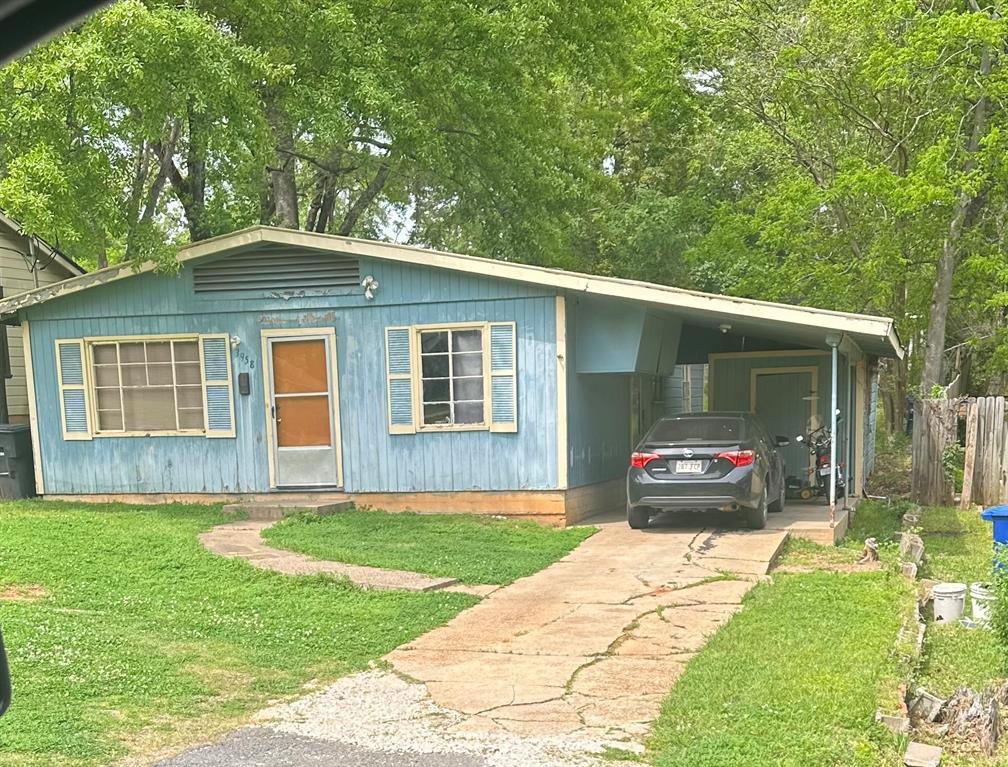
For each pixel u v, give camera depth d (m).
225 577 8.66
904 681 5.61
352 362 12.87
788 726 4.82
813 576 8.80
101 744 4.63
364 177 23.08
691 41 22.25
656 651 6.40
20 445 14.11
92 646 6.29
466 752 4.63
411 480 12.72
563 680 5.79
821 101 20.89
